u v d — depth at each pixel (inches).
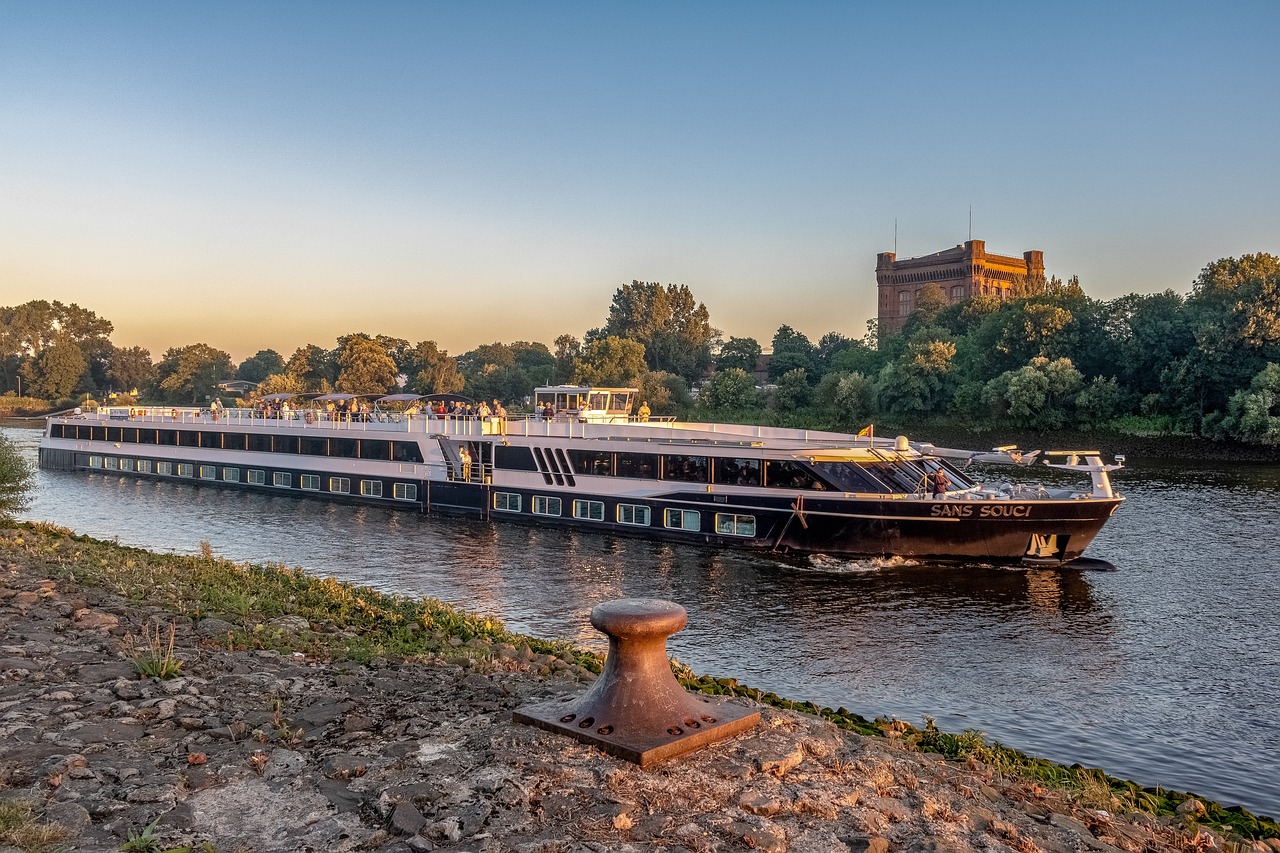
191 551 1684.3
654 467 1834.4
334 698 470.6
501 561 1594.5
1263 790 688.4
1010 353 4264.3
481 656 618.2
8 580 754.2
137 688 465.1
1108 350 4047.7
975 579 1433.3
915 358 4311.0
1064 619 1196.5
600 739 378.0
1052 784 505.7
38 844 288.2
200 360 7426.2
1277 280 3617.1
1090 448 3617.1
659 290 7431.1
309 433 2506.2
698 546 1728.6
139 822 312.7
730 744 394.0
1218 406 3599.9
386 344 6953.7
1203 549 1643.7
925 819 349.4
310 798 335.0
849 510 1583.4
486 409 2335.1
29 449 4121.6
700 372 7190.0
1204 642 1093.1
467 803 327.6
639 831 310.7
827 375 4849.9
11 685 468.1
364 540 1819.6
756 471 1696.6
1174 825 453.4
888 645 1077.1
